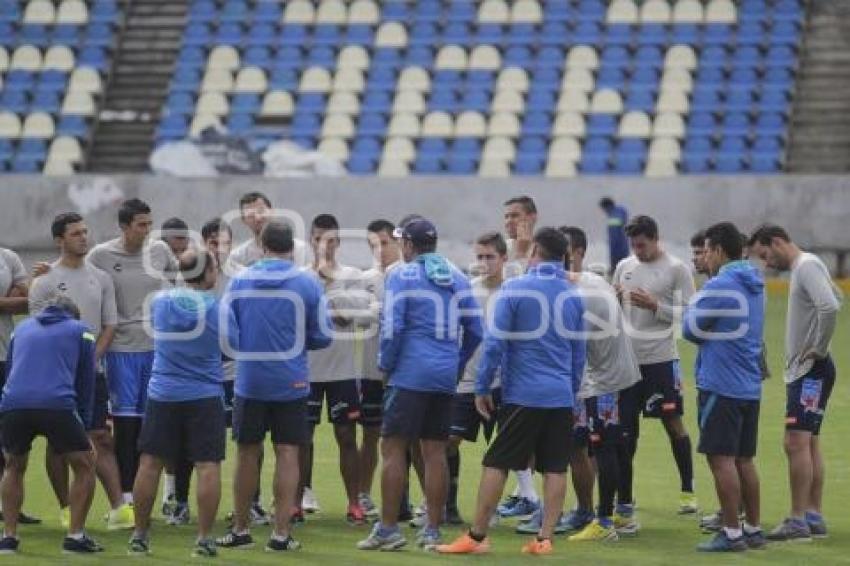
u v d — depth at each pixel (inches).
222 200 3272.6
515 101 3590.1
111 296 1373.0
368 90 3629.4
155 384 1238.3
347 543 1294.3
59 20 3814.0
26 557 1227.2
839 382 2182.6
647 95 3575.3
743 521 1327.5
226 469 1656.0
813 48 3666.3
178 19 3821.4
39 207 3309.5
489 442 1423.5
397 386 1259.8
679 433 1432.1
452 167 3454.7
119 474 1366.9
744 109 3516.2
